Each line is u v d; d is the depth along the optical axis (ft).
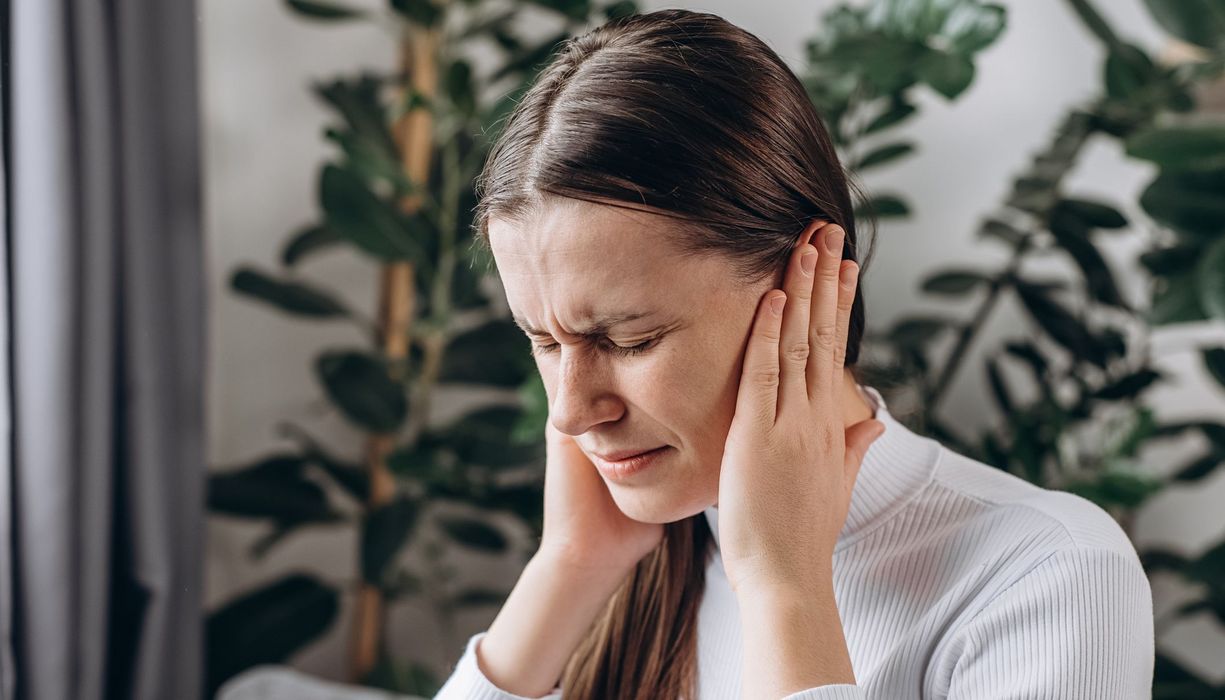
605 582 3.10
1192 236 5.65
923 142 7.53
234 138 7.24
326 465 7.02
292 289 6.77
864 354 3.24
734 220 2.22
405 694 6.84
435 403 7.88
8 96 4.94
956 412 7.66
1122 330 6.55
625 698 3.15
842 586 2.77
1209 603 6.57
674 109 2.17
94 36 5.09
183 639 5.96
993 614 2.47
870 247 2.75
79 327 5.13
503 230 2.25
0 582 5.15
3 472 5.12
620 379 2.32
